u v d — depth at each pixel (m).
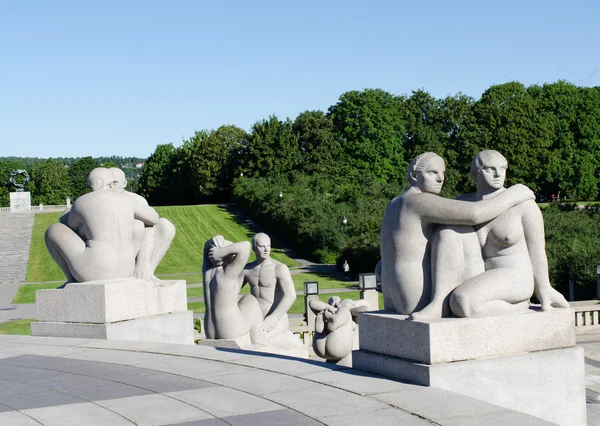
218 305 11.68
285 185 76.50
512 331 7.41
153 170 110.00
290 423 6.41
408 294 7.64
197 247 62.41
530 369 7.39
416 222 7.61
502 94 78.31
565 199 80.56
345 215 57.59
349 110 87.44
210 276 11.83
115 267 11.89
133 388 8.14
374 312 8.07
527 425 5.98
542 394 7.45
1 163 119.12
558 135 78.69
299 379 8.01
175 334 12.66
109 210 11.80
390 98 88.88
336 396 7.09
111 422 6.82
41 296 12.18
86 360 9.90
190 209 83.12
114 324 11.60
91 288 11.66
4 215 78.38
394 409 6.52
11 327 27.55
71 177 124.12
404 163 87.00
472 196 8.07
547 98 79.44
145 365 9.39
